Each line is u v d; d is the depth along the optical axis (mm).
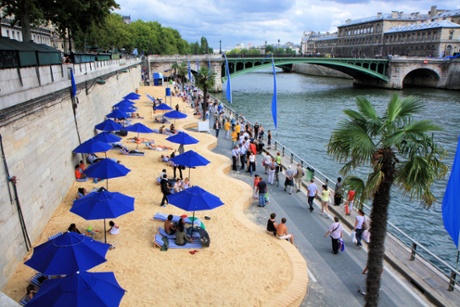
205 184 21188
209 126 39188
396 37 143375
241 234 15547
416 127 9484
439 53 121625
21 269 12281
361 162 10016
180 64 85688
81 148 18953
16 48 13578
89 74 24594
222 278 12391
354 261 14383
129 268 12680
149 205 17922
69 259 9211
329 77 150250
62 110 19031
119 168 16672
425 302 12047
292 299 11406
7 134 12297
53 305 7297
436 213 24781
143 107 46906
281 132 46656
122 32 63094
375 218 10008
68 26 31812
